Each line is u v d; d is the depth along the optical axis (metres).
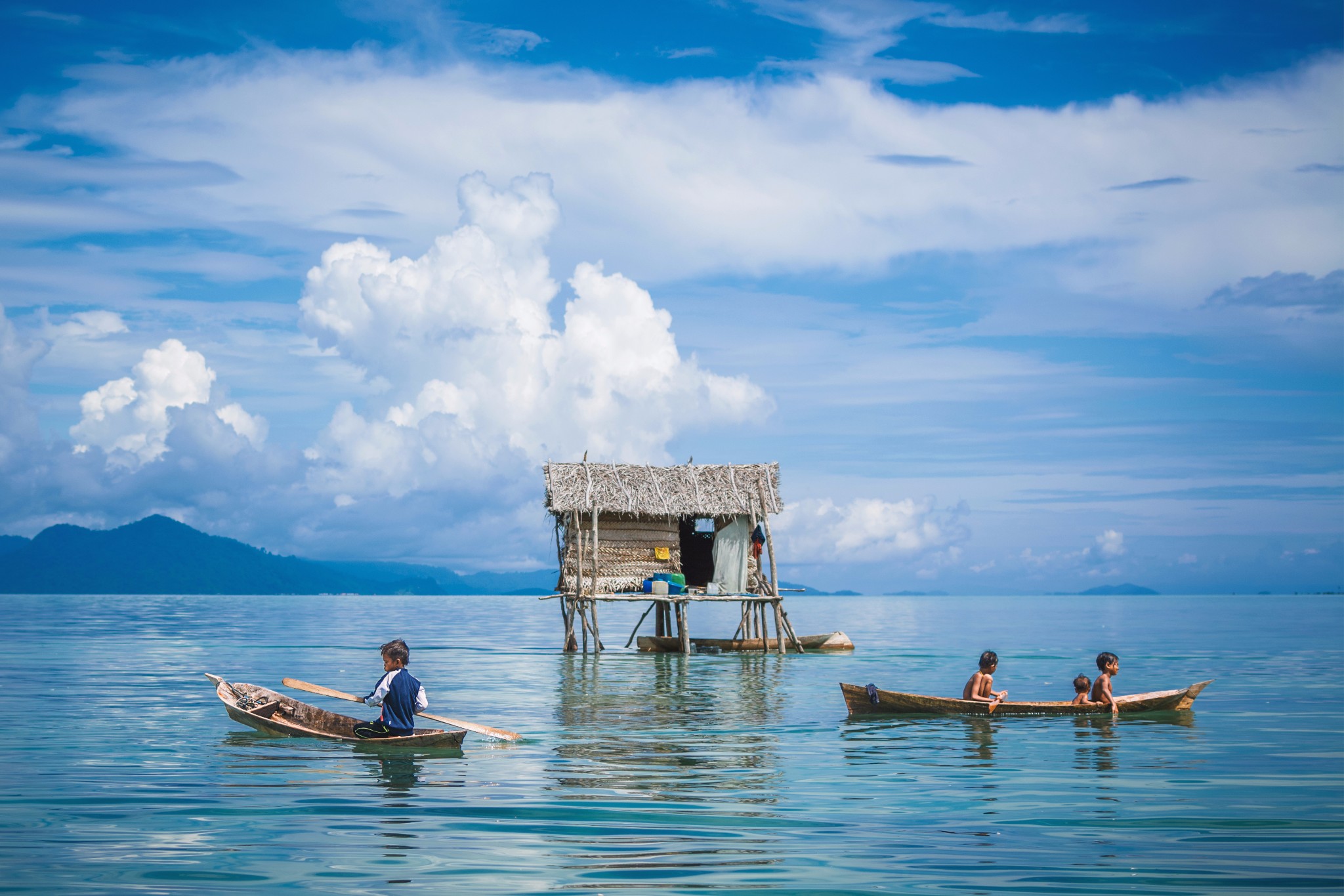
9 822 9.59
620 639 48.03
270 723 14.75
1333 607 123.50
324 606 127.44
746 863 8.35
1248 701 20.11
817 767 12.73
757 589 37.53
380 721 14.41
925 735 15.53
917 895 7.52
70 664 28.45
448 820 9.75
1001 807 10.46
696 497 36.66
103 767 12.35
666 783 11.64
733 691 22.36
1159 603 170.25
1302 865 8.37
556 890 7.59
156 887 7.57
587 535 36.16
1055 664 30.27
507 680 24.81
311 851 8.60
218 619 68.81
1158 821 9.88
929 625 64.19
